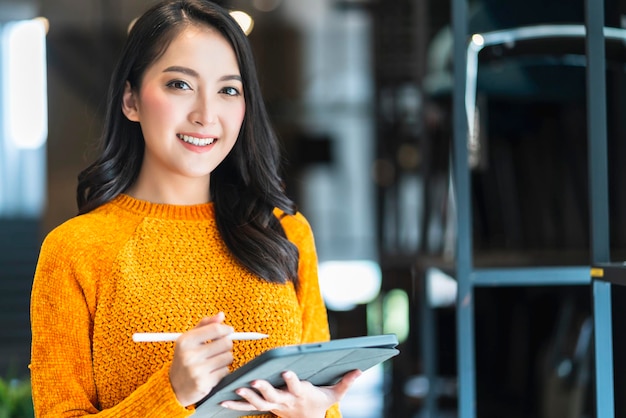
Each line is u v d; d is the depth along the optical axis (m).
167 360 1.47
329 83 14.60
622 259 2.41
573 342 3.27
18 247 10.90
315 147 15.32
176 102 1.49
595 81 1.59
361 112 15.15
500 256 3.00
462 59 2.23
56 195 11.09
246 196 1.62
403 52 8.05
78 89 10.93
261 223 1.61
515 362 4.13
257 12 11.81
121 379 1.47
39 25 13.46
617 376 2.24
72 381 1.45
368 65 14.03
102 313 1.48
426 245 3.49
